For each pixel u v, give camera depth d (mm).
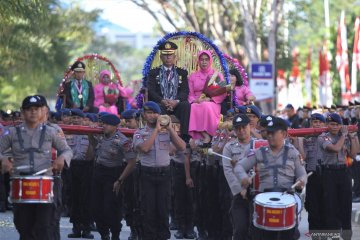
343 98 75938
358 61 75750
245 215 24250
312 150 29359
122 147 28891
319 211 29625
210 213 29047
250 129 26094
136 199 28125
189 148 31016
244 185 22266
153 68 31422
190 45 32750
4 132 22812
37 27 67188
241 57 82812
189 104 30625
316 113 29547
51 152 22859
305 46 129625
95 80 44656
